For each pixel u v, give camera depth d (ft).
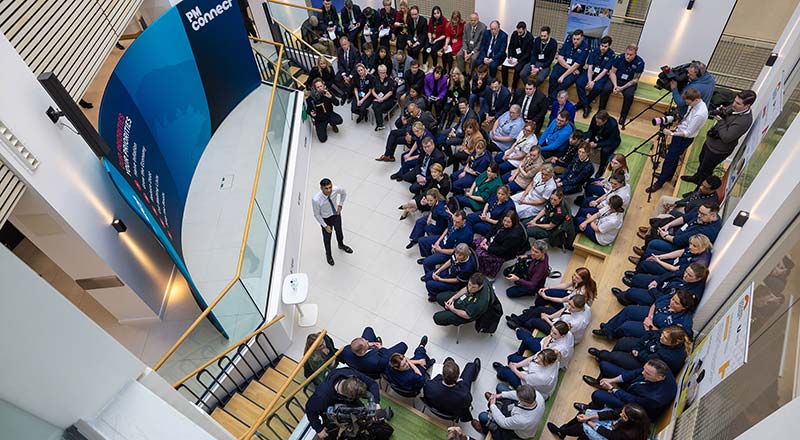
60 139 14.49
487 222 21.54
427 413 16.85
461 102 25.76
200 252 21.21
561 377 16.55
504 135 25.41
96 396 4.52
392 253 22.86
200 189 23.89
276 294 18.99
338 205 20.97
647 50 27.27
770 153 15.14
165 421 4.69
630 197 22.13
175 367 15.47
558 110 25.13
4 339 3.60
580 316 16.51
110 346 4.54
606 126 22.98
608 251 20.13
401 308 20.54
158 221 18.25
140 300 18.71
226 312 16.16
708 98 23.02
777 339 9.29
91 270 16.80
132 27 29.27
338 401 13.43
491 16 31.01
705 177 20.90
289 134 26.00
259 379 17.87
